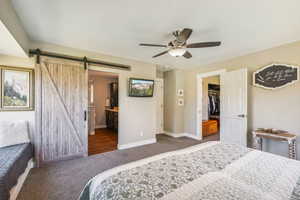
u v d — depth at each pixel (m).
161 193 0.91
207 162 1.35
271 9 1.79
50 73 2.81
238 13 1.88
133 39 2.68
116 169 1.22
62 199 1.81
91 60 3.30
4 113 2.52
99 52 3.38
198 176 1.11
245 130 3.23
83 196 1.17
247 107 3.42
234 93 3.47
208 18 2.00
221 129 3.76
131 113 3.94
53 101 2.83
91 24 2.18
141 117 4.11
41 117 2.72
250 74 3.41
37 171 2.50
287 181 1.05
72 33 2.46
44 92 2.75
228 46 2.99
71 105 3.01
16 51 2.34
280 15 1.92
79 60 3.13
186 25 2.18
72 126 3.01
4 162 1.74
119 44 2.91
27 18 2.01
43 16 1.96
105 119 6.61
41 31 2.38
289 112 2.82
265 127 3.14
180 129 5.12
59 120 2.88
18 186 1.92
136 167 1.25
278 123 2.96
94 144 4.08
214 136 5.08
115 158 3.09
